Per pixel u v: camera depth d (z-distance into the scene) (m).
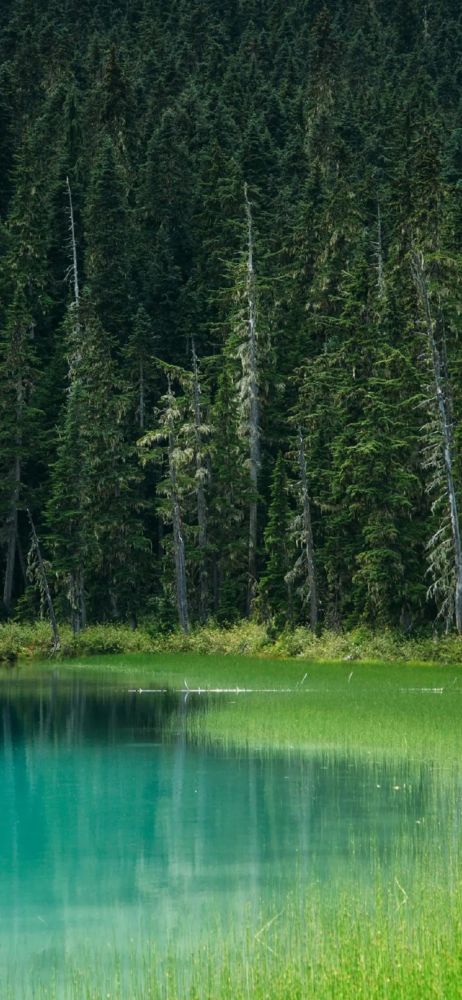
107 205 119.56
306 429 93.88
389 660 71.62
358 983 14.71
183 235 132.88
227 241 120.12
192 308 115.44
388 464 76.25
